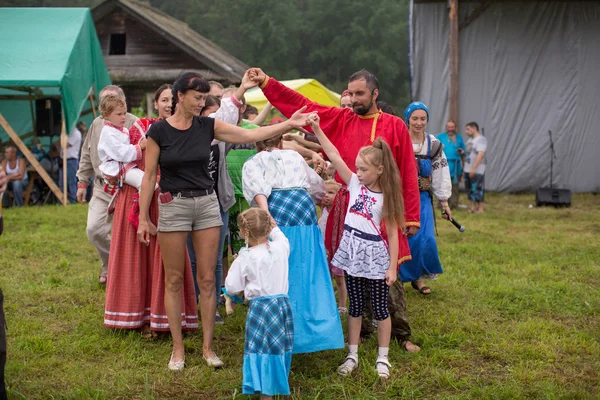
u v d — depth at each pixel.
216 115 4.49
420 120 5.35
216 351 4.54
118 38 24.20
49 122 13.77
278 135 4.38
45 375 4.04
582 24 15.06
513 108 15.39
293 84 12.13
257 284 3.73
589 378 4.08
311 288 4.07
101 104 4.66
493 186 15.65
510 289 6.02
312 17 48.09
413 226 4.29
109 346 4.54
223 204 4.96
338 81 47.19
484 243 8.49
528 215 11.58
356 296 4.19
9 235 8.66
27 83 11.56
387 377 4.06
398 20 48.09
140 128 4.83
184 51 23.44
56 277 6.33
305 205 4.22
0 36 12.29
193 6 48.22
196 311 4.76
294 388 3.94
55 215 10.67
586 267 7.10
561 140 15.34
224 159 4.95
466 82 15.48
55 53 12.05
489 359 4.42
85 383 3.90
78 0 39.19
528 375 4.07
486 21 15.28
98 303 5.54
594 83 15.16
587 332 4.93
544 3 15.09
